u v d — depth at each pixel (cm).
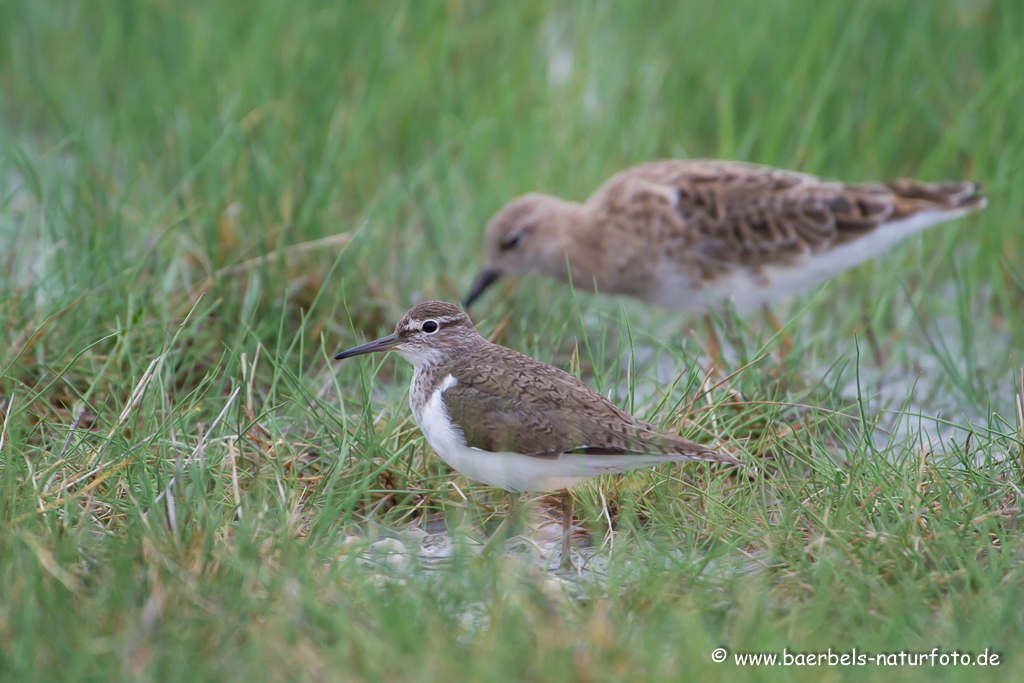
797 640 734
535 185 1577
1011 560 832
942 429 1163
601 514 948
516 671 695
